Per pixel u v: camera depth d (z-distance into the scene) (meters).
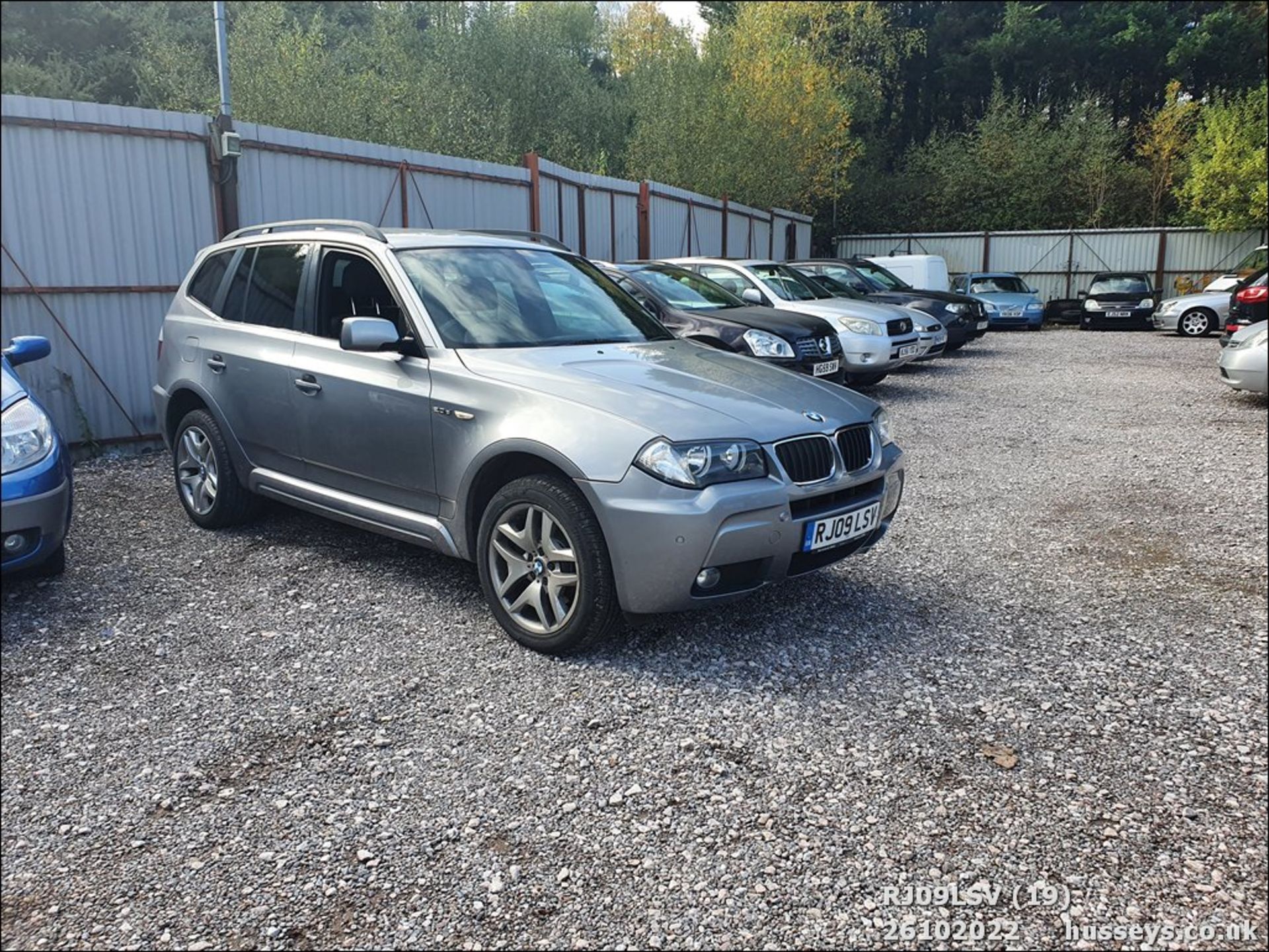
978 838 2.69
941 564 5.07
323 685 3.49
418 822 2.69
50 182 7.00
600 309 4.81
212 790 2.82
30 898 2.35
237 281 5.18
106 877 2.44
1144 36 35.34
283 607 4.22
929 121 40.38
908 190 34.19
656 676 3.60
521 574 3.79
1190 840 2.71
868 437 4.06
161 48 9.35
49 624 4.01
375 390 4.18
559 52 24.00
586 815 2.73
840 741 3.18
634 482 3.39
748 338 8.81
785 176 26.97
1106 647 4.02
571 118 22.97
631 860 2.54
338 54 17.95
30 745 3.05
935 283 21.73
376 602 4.29
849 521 3.79
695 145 23.22
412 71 18.27
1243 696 3.58
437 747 3.08
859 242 31.83
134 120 7.48
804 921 2.33
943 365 14.88
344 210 9.48
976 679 3.67
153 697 3.39
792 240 27.98
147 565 4.75
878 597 4.54
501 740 3.13
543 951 2.21
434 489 4.03
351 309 4.49
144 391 7.82
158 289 7.77
